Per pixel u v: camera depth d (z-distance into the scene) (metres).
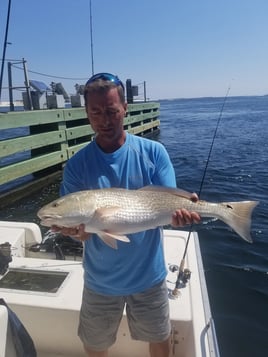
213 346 2.38
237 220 2.38
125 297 2.39
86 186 2.30
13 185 10.55
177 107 102.56
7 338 2.24
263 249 6.00
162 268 2.40
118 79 2.23
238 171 12.29
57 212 2.17
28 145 10.41
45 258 3.86
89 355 2.51
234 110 65.81
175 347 2.75
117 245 2.25
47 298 2.89
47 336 2.89
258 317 4.29
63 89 16.84
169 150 18.44
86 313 2.42
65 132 12.59
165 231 4.00
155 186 2.27
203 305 2.79
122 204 2.19
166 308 2.43
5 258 3.21
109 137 2.23
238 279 5.12
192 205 2.31
